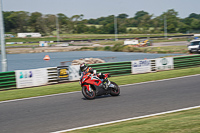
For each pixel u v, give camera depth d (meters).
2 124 13.33
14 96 21.00
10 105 17.66
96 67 29.47
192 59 36.94
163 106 15.74
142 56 75.62
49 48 127.25
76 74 29.27
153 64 33.84
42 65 58.94
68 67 28.67
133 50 99.94
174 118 12.81
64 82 28.47
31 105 17.36
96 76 18.33
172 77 28.06
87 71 18.20
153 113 14.24
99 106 16.27
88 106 16.38
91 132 11.22
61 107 16.41
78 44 149.25
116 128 11.62
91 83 17.95
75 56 85.00
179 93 19.44
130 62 32.19
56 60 71.69
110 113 14.56
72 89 23.23
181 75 29.27
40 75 26.89
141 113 14.34
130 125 11.99
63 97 19.61
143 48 102.12
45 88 24.66
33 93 22.05
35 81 26.61
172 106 15.67
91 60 51.72
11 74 25.39
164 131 10.77
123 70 31.66
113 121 12.95
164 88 21.70
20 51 114.50
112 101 17.50
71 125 12.67
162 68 34.66
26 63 65.38
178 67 35.84
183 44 113.31
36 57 85.94
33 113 15.24
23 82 25.97
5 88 25.11
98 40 180.50
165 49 90.50
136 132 10.88
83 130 11.62
